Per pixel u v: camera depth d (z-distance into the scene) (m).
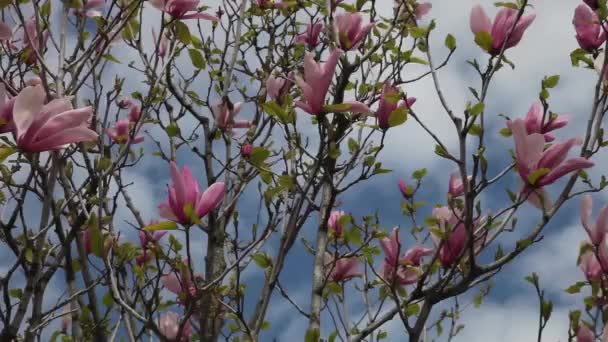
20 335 3.39
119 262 3.58
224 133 4.68
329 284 4.21
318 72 3.04
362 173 3.60
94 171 3.46
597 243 3.20
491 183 2.85
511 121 2.85
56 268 3.32
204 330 3.31
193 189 2.80
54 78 3.22
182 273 3.15
